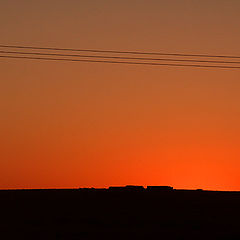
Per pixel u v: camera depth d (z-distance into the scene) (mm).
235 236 160375
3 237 156875
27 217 195875
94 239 154125
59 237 157125
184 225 180125
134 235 160750
